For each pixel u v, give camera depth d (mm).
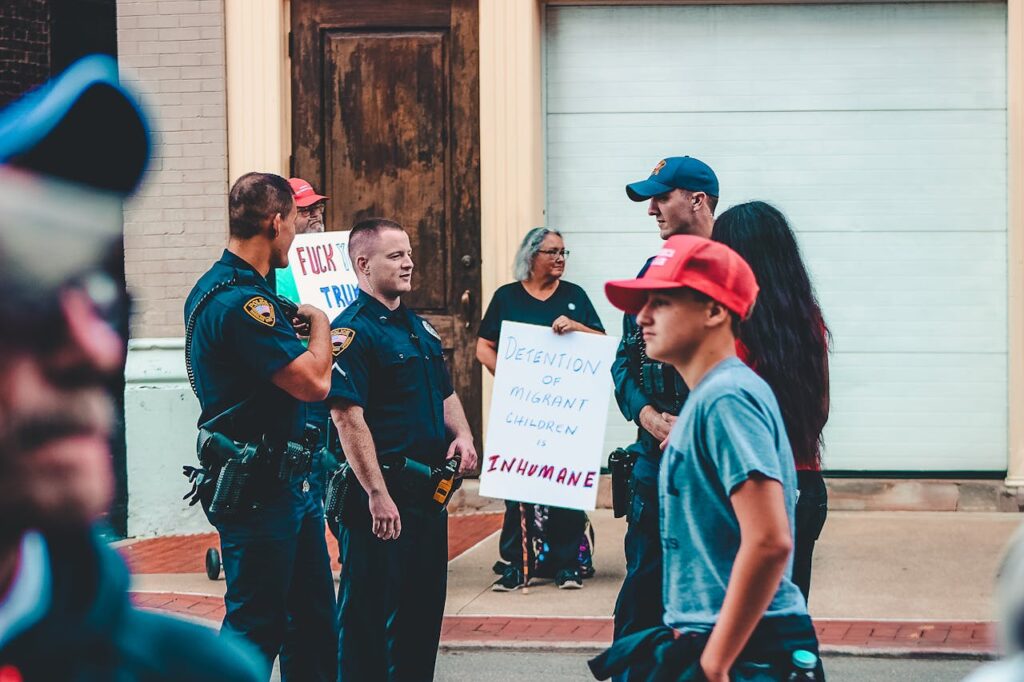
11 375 1012
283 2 10188
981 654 6684
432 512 5441
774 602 3344
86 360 1034
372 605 5332
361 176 10219
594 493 7621
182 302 10078
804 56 10023
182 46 10141
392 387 5402
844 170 10039
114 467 1110
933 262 10008
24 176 1032
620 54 10125
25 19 10758
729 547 3301
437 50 10109
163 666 1179
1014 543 1494
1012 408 9867
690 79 10094
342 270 8219
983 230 9984
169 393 9906
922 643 6844
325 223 10258
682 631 3324
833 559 8531
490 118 10000
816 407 4434
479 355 8250
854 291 10062
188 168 10156
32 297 1010
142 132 1083
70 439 1033
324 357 5113
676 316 3418
